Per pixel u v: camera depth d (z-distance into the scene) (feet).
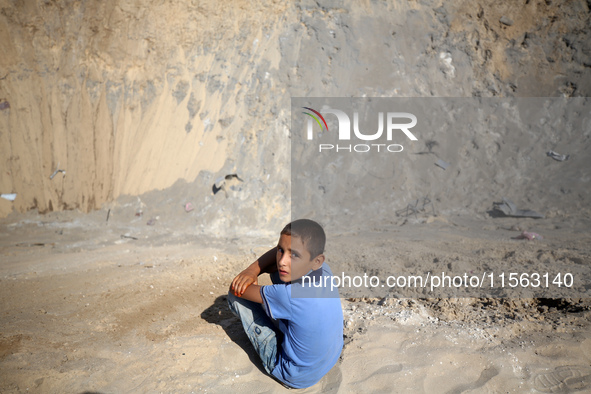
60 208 32.91
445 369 9.37
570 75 37.01
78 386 9.00
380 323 11.20
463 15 38.06
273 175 29.68
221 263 18.20
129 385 9.11
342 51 35.58
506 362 9.47
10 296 14.29
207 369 9.68
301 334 8.36
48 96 35.50
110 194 32.32
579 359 9.61
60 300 13.79
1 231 28.71
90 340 10.81
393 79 36.29
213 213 28.30
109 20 34.94
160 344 10.50
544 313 11.89
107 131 34.19
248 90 32.58
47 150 34.42
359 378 9.12
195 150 31.60
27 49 35.55
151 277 16.12
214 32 34.94
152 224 28.81
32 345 10.44
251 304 9.69
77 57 35.73
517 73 37.50
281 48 34.24
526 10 38.19
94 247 23.82
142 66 34.99
